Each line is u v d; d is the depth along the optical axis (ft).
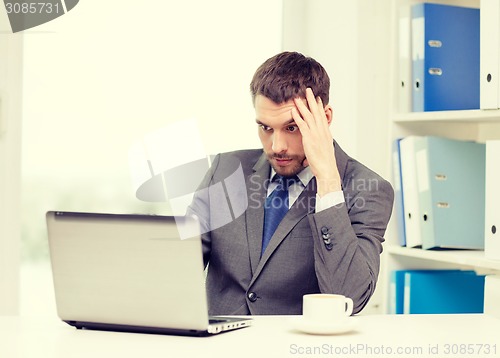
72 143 8.88
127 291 4.60
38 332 4.76
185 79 9.16
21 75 8.66
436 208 8.14
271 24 9.53
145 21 9.02
